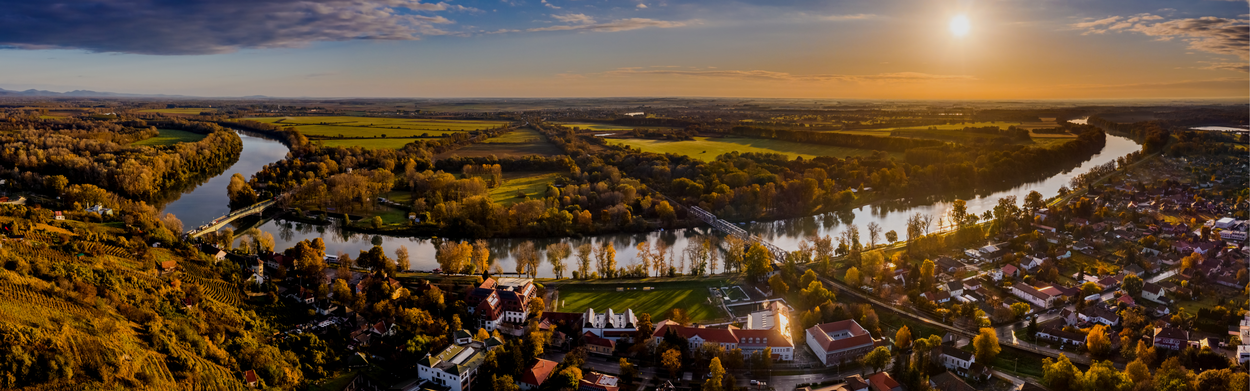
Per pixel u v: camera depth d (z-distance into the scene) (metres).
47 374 170.38
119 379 180.62
